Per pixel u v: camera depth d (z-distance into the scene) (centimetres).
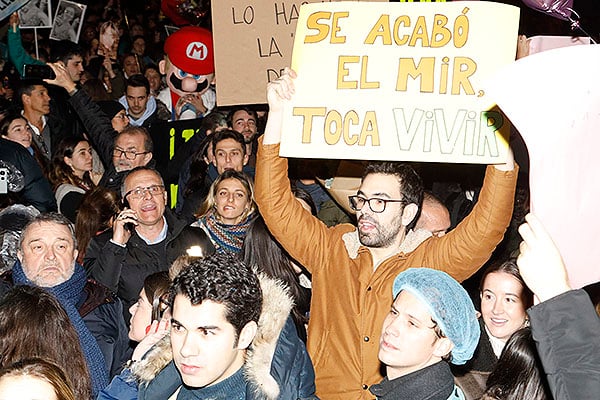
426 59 395
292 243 419
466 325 280
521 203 573
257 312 288
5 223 526
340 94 401
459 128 392
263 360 293
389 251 404
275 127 412
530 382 305
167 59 915
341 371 401
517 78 244
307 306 463
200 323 279
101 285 455
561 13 548
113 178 711
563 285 213
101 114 742
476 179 624
